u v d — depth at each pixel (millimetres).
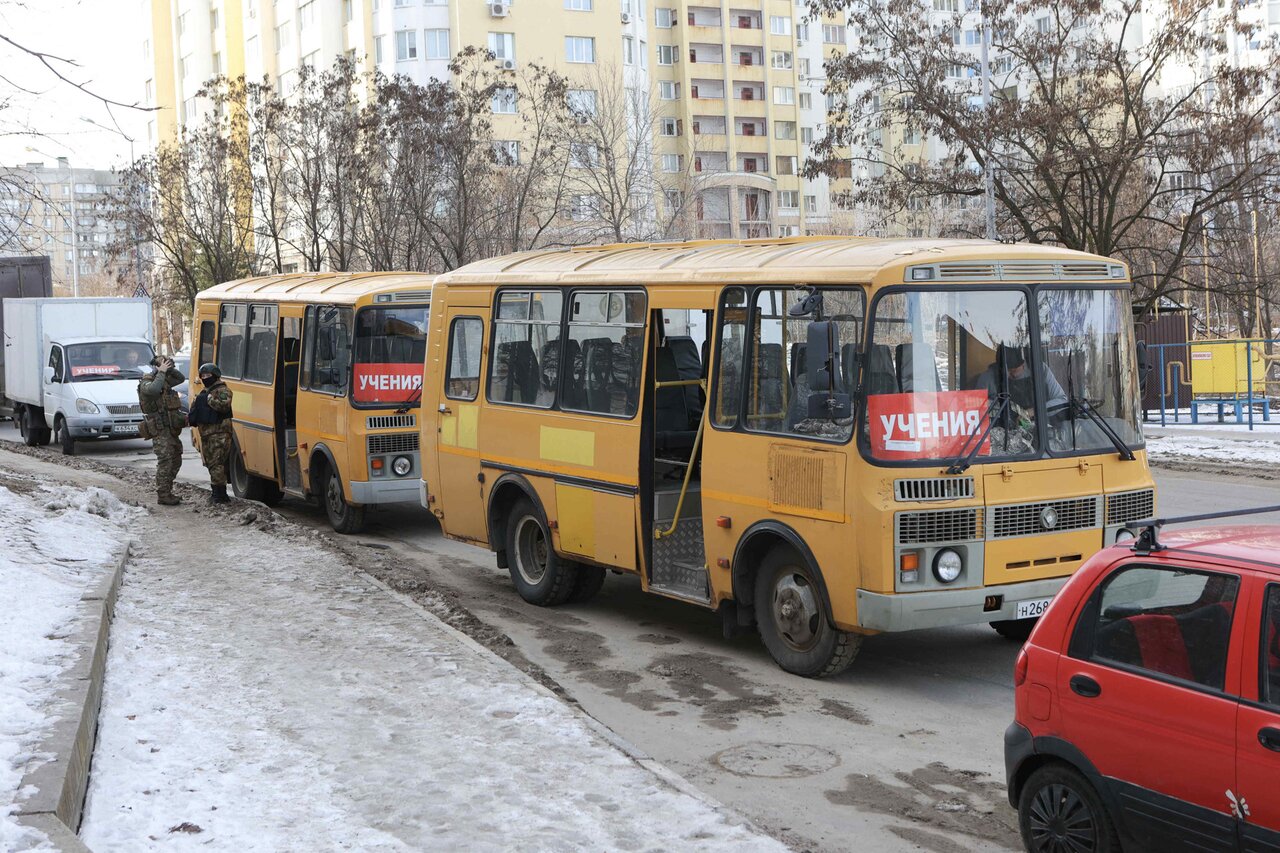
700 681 9234
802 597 9109
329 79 38812
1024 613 8711
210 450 17188
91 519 14664
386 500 15594
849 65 28016
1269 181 29656
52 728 6414
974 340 8680
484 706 7840
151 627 9867
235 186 40844
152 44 82812
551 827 5812
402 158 34875
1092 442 9000
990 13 27562
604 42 68250
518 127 61719
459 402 13102
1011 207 26953
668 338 10992
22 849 4902
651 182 52906
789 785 7004
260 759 6773
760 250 9992
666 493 10500
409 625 10156
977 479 8523
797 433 8992
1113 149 26203
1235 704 4828
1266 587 4852
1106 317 9219
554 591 11828
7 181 13953
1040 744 5594
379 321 15594
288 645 9453
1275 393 31141
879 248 9000
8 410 32406
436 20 64875
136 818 5832
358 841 5574
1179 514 15539
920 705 8508
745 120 91688
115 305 29812
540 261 12477
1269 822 4676
